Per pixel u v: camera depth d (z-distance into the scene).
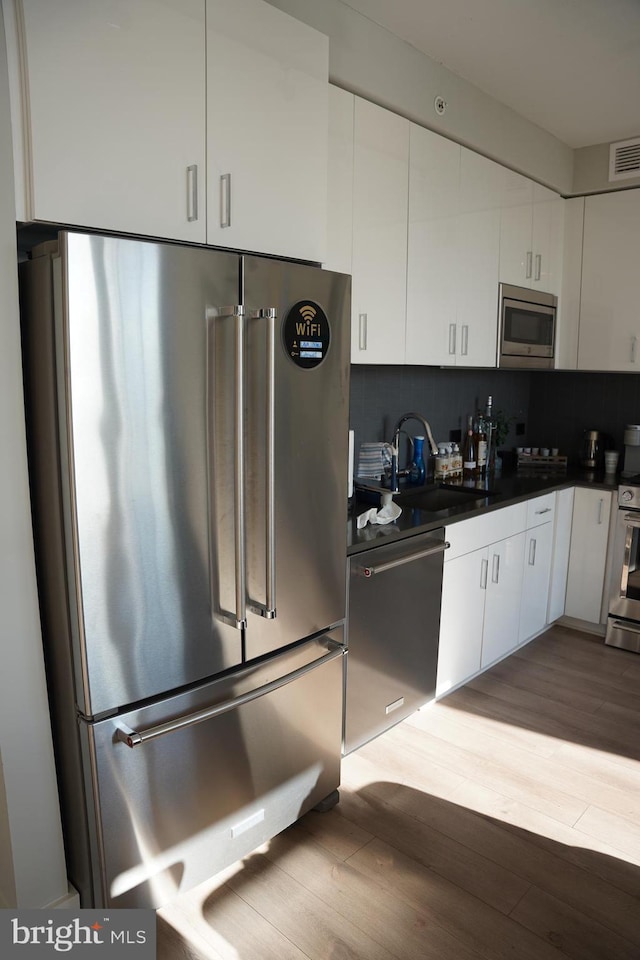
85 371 1.53
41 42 1.49
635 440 4.01
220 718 1.95
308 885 2.03
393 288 2.79
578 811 2.38
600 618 3.89
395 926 1.88
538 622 3.81
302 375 2.02
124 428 1.62
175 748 1.84
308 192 2.17
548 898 1.99
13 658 1.65
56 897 1.81
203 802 1.94
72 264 1.48
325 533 2.19
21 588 1.65
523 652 3.71
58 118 1.53
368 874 2.07
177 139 1.77
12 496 1.61
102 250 1.52
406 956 1.79
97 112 1.60
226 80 1.87
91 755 1.67
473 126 3.10
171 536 1.74
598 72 2.93
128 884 1.79
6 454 1.58
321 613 2.23
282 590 2.07
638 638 3.68
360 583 2.49
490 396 4.28
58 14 1.51
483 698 3.17
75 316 1.50
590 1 2.34
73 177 1.58
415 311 2.93
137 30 1.65
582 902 1.98
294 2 2.19
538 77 2.99
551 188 3.86
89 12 1.56
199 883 1.97
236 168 1.93
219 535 1.85
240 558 1.85
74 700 1.69
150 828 1.82
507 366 3.67
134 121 1.67
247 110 1.94
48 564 1.70
